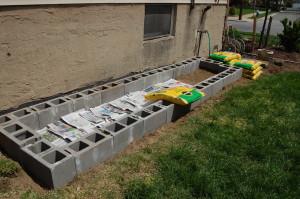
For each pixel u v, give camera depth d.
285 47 10.03
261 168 3.15
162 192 2.70
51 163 2.85
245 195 2.73
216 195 2.70
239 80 6.32
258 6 40.75
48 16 3.80
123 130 3.31
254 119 4.37
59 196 2.58
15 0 3.36
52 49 4.01
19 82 3.73
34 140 3.03
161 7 6.01
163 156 3.23
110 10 4.70
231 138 3.76
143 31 5.59
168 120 4.15
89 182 2.79
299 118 4.51
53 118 3.79
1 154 3.14
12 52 3.54
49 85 4.14
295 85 6.06
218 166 3.13
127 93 4.88
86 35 4.44
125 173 2.96
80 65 4.52
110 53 4.99
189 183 2.82
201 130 3.91
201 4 7.25
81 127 3.67
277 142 3.73
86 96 4.16
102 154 3.08
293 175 3.07
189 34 7.17
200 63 6.86
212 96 5.27
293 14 33.44
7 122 3.32
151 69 6.18
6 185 2.68
